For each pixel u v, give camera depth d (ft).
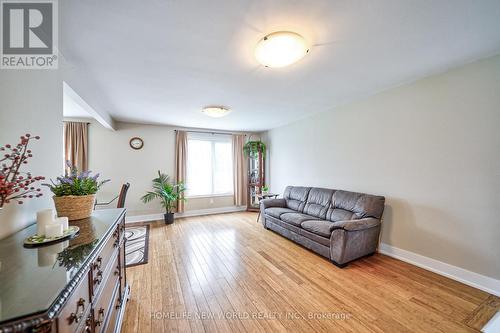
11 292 2.04
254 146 17.89
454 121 7.15
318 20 4.62
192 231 12.62
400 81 8.19
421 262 8.00
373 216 8.89
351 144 10.83
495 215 6.35
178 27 4.79
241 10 4.28
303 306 5.79
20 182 3.23
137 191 14.99
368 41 5.46
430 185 7.77
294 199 13.50
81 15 4.31
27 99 4.20
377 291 6.46
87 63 6.34
